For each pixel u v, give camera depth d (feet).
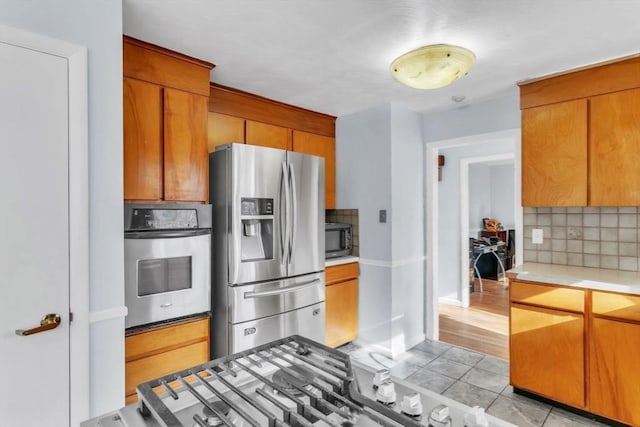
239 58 7.07
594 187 7.54
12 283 4.19
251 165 7.58
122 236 5.10
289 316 8.38
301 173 8.68
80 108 4.65
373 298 10.49
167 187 6.62
